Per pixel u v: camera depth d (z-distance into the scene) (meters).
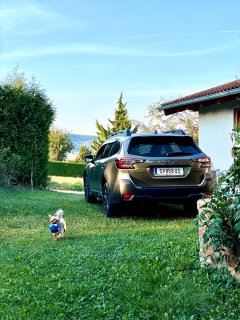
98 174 10.75
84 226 8.70
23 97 18.64
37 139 19.06
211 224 4.77
